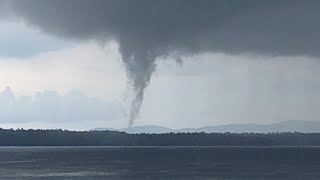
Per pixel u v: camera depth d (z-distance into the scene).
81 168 194.25
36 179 144.00
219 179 141.50
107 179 142.75
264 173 162.50
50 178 146.88
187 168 190.62
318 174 156.38
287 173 160.88
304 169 180.75
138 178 145.50
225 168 190.12
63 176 154.00
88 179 143.25
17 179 144.12
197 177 147.88
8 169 188.75
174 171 174.12
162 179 142.25
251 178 143.25
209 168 191.12
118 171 175.88
